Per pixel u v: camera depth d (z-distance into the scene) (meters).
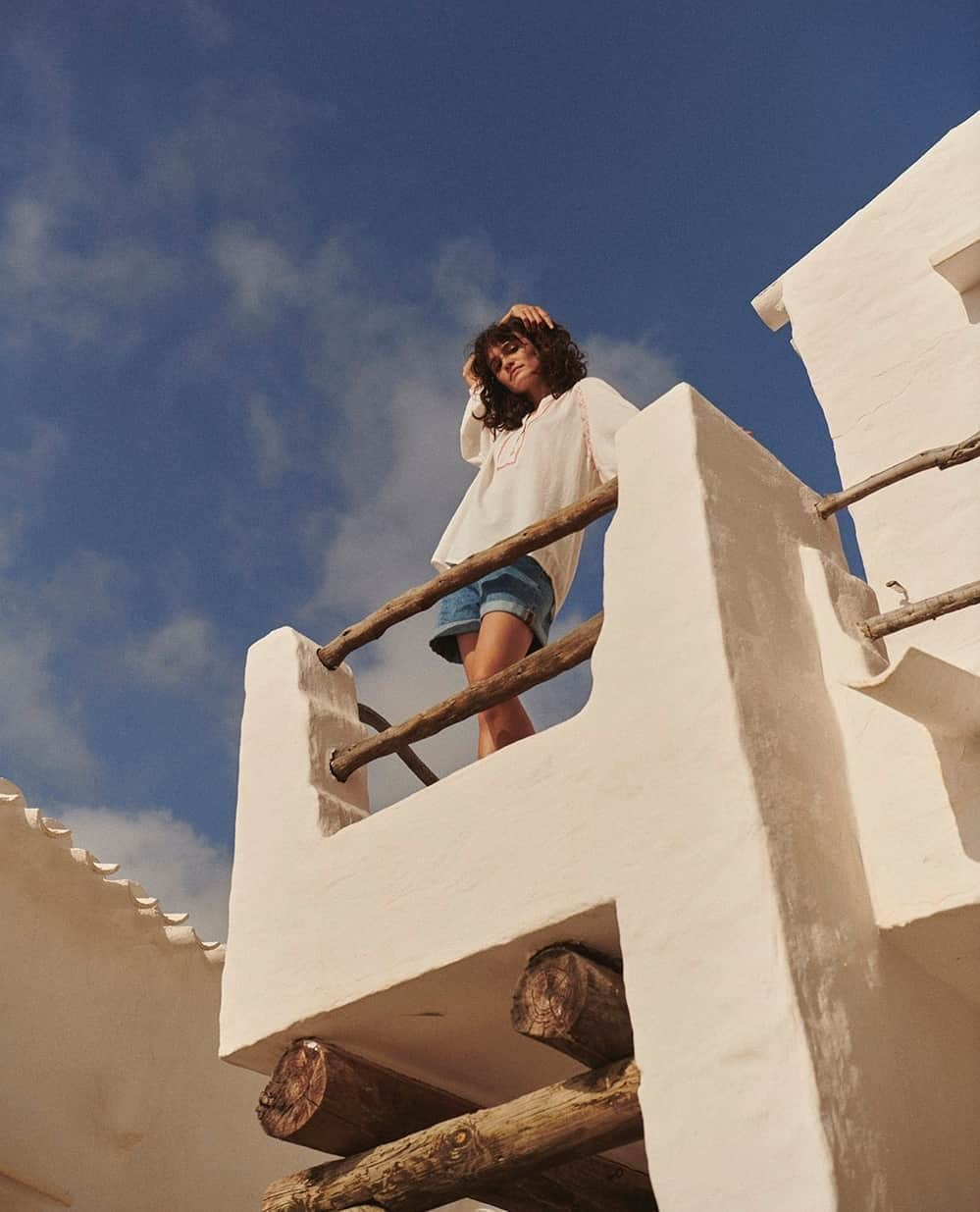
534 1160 3.64
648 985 3.33
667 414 4.01
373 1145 4.13
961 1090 3.43
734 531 3.83
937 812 3.45
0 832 7.61
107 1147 7.60
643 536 3.88
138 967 8.23
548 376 5.27
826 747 3.63
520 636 4.75
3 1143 7.10
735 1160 3.04
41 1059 7.49
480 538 4.88
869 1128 3.06
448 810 4.03
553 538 4.25
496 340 5.42
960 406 5.09
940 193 5.48
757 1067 3.09
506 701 4.59
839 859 3.44
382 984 3.94
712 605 3.62
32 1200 7.20
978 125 5.48
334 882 4.23
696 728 3.52
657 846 3.47
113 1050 7.86
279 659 4.88
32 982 7.60
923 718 3.38
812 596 3.93
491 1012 4.02
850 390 5.40
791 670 3.69
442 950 3.84
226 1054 4.25
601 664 3.81
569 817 3.71
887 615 3.79
